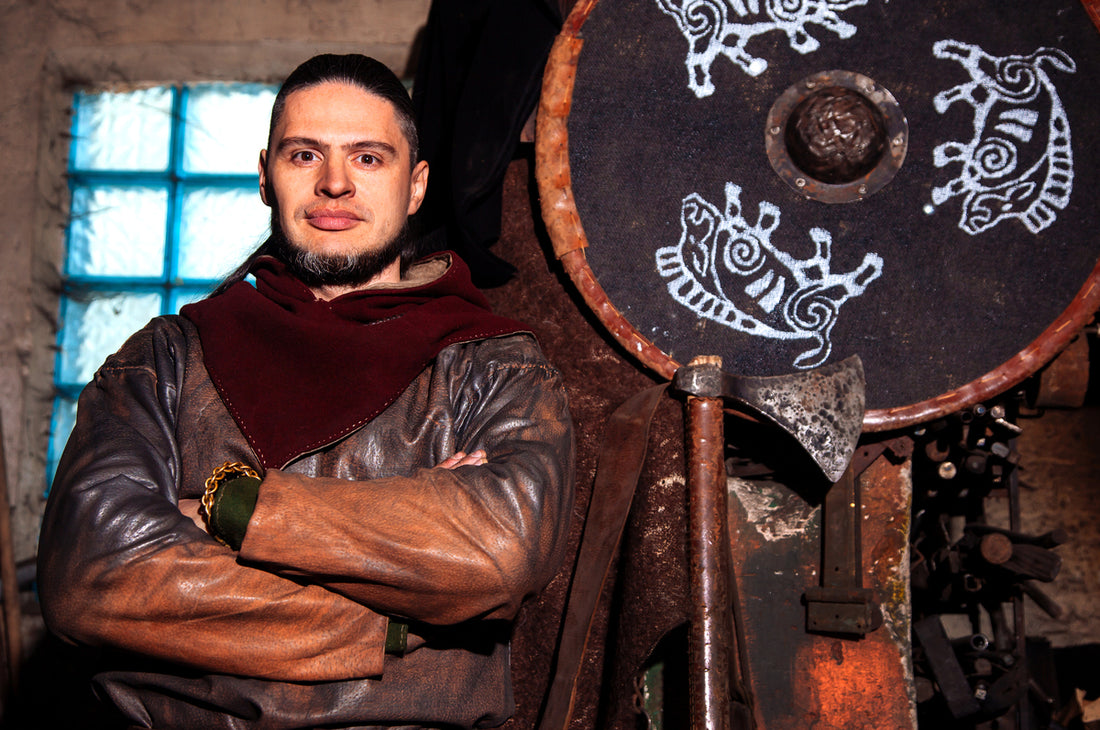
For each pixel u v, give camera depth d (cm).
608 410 181
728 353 177
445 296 141
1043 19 177
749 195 180
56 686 250
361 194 135
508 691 125
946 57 178
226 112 300
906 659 182
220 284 151
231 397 122
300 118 135
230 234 296
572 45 183
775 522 188
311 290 138
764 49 182
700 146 181
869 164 177
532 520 108
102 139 301
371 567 102
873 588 184
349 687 107
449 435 125
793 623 185
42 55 296
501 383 129
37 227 291
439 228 197
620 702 159
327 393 123
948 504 216
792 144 178
